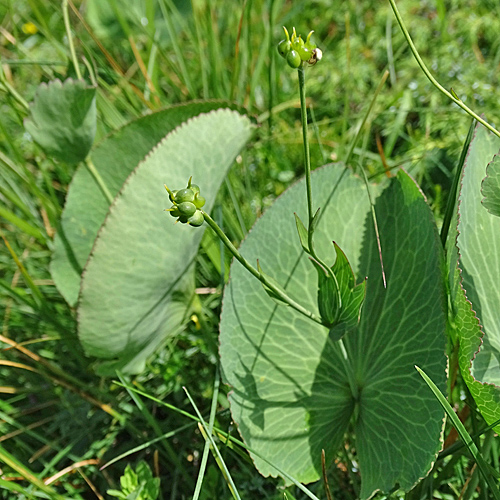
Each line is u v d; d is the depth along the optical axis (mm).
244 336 311
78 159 337
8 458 315
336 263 276
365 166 461
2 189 417
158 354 377
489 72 519
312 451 308
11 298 409
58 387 374
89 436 361
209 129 315
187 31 535
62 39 592
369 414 303
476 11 568
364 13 593
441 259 288
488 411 270
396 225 311
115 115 440
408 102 490
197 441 356
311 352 315
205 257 411
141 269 312
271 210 320
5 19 604
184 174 313
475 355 276
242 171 474
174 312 343
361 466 302
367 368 307
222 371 306
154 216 307
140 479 323
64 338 377
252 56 528
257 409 306
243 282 315
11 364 362
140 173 300
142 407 327
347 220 322
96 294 310
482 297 291
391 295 305
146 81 494
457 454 309
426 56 548
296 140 492
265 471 301
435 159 436
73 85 315
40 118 322
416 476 279
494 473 286
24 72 563
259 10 556
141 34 590
